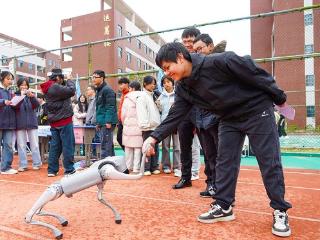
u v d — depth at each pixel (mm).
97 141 7004
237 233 2492
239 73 2350
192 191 3992
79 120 7324
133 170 5531
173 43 2490
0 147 5793
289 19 21547
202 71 2436
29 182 4746
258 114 2494
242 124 2596
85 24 28516
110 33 27547
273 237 2406
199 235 2451
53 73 5215
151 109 5277
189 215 2969
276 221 2480
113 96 5770
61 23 29938
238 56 2357
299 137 13758
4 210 3213
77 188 2488
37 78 39469
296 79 20953
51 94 5121
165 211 3104
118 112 6176
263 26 26969
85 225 2709
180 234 2477
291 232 2510
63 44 29516
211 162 3600
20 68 36531
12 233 2543
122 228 2625
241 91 2459
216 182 2811
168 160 5602
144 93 5297
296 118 20406
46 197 2486
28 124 5922
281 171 2508
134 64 32219
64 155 5289
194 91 2604
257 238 2387
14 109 5656
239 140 2707
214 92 2461
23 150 5922
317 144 11281
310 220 2818
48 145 7113
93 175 2516
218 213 2746
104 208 3221
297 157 8680
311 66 20703
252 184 4504
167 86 5395
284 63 21359
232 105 2504
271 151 2479
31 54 8789
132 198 3639
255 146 2543
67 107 5262
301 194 3863
